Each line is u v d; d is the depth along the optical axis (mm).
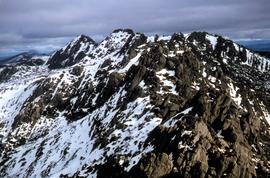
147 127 131875
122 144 129000
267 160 115875
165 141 109500
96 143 146125
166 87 160875
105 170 115312
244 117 129125
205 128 108938
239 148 106000
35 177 161125
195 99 134125
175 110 137250
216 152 100438
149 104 148625
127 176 102375
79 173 128500
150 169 98125
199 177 93875
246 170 99625
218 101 126062
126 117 149000
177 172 96062
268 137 141625
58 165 157250
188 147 100875
